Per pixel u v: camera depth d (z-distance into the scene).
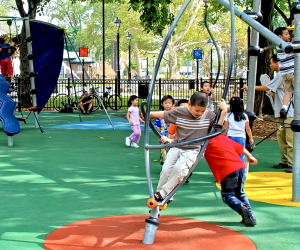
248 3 19.69
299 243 3.86
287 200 5.33
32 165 7.52
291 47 5.15
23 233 4.07
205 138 3.71
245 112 5.95
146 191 5.75
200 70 65.81
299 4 5.18
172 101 6.52
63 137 11.32
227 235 4.01
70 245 3.72
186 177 3.95
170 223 4.37
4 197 5.40
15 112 19.20
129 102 9.70
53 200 5.28
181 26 52.09
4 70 15.03
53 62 12.64
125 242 3.79
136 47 64.06
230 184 4.29
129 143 9.71
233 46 3.96
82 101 18.53
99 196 5.48
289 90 6.60
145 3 13.66
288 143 7.02
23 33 20.34
